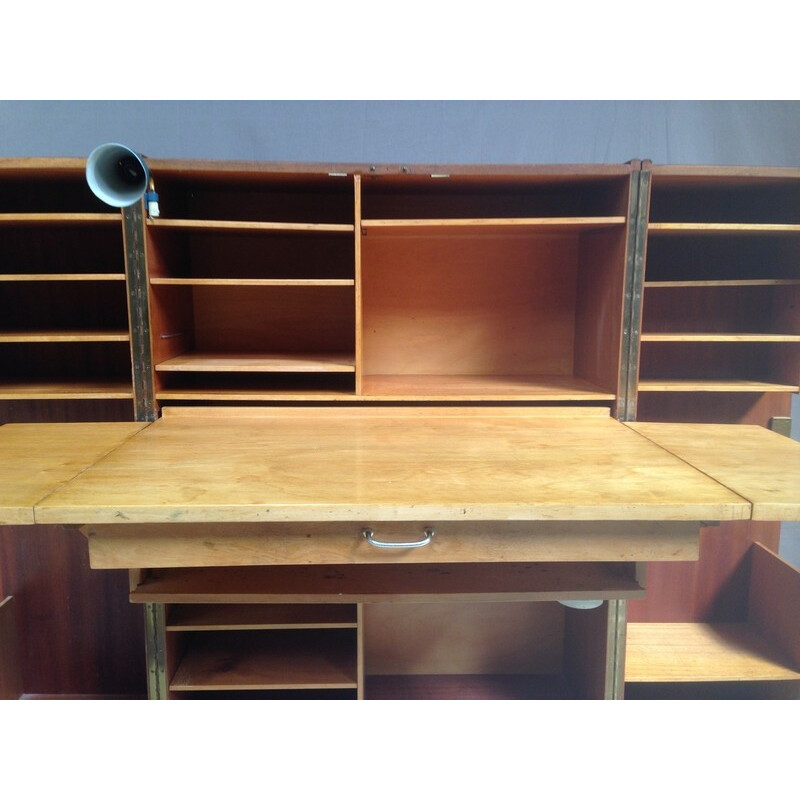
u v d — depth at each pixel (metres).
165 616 1.62
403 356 2.02
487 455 1.38
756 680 1.79
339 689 1.96
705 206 1.92
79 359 1.93
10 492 1.13
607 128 1.96
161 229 1.66
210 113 1.91
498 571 1.55
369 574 1.53
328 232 1.83
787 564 1.89
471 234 1.91
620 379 1.68
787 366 1.81
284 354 1.90
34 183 1.77
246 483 1.19
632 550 1.21
